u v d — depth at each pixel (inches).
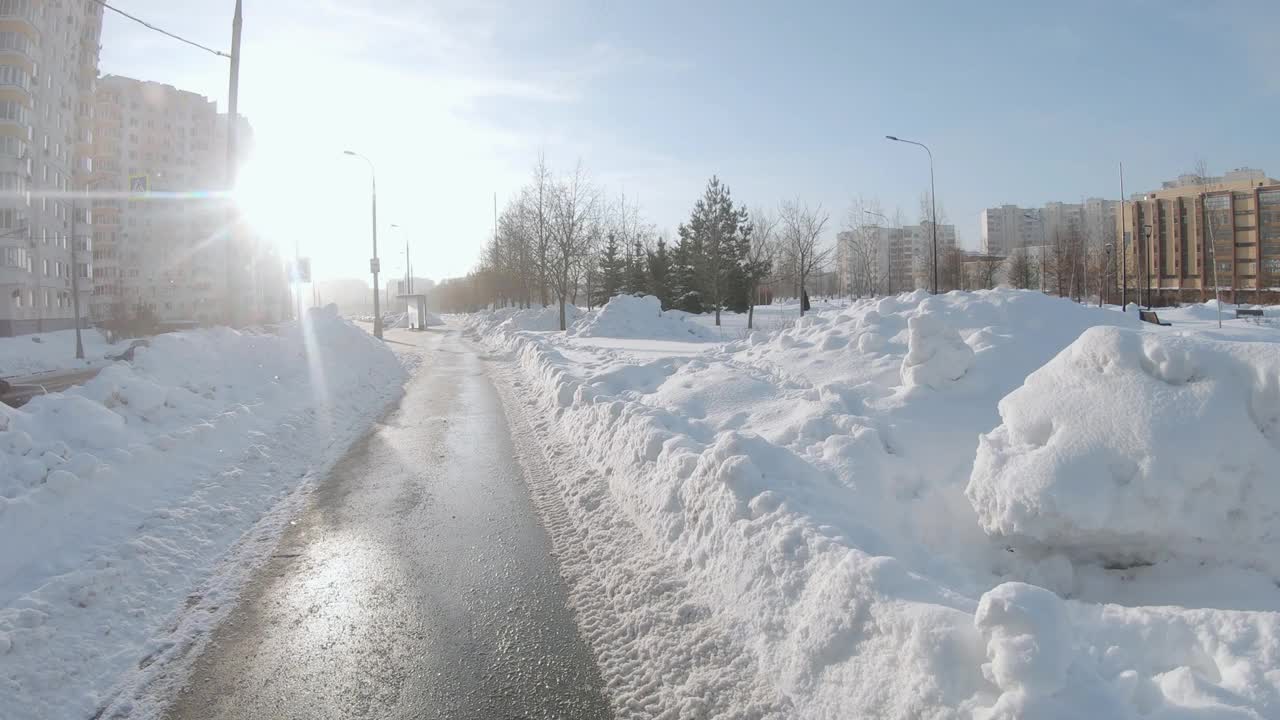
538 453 361.7
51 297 2187.5
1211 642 114.2
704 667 145.8
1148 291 2048.5
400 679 149.4
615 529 231.0
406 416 490.9
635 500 241.0
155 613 179.3
